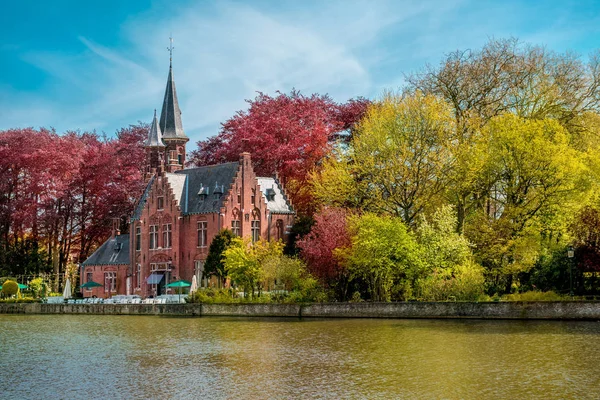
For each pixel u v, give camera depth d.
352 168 66.31
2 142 95.88
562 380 28.00
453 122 64.12
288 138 88.25
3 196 95.94
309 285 60.38
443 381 28.33
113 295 85.81
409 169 62.31
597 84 67.06
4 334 48.38
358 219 59.84
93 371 32.28
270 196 83.12
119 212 98.06
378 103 71.88
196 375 30.75
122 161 102.12
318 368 31.75
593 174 58.00
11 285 81.19
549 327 44.66
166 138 98.06
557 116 66.81
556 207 58.69
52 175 94.00
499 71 66.81
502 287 58.41
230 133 93.94
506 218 58.41
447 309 52.19
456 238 57.81
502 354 34.16
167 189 82.06
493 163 60.19
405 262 56.22
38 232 96.62
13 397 27.12
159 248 82.56
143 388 28.23
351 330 45.72
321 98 95.50
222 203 78.12
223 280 71.94
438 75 68.69
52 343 42.78
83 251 100.94
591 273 54.28
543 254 57.25
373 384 28.06
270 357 35.19
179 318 60.09
